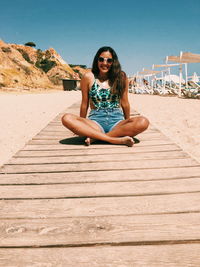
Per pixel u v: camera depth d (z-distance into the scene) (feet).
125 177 8.09
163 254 4.60
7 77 146.92
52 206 6.35
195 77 67.77
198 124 21.26
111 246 4.86
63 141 13.28
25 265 4.37
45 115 29.04
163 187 7.28
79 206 6.34
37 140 13.56
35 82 171.32
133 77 105.60
